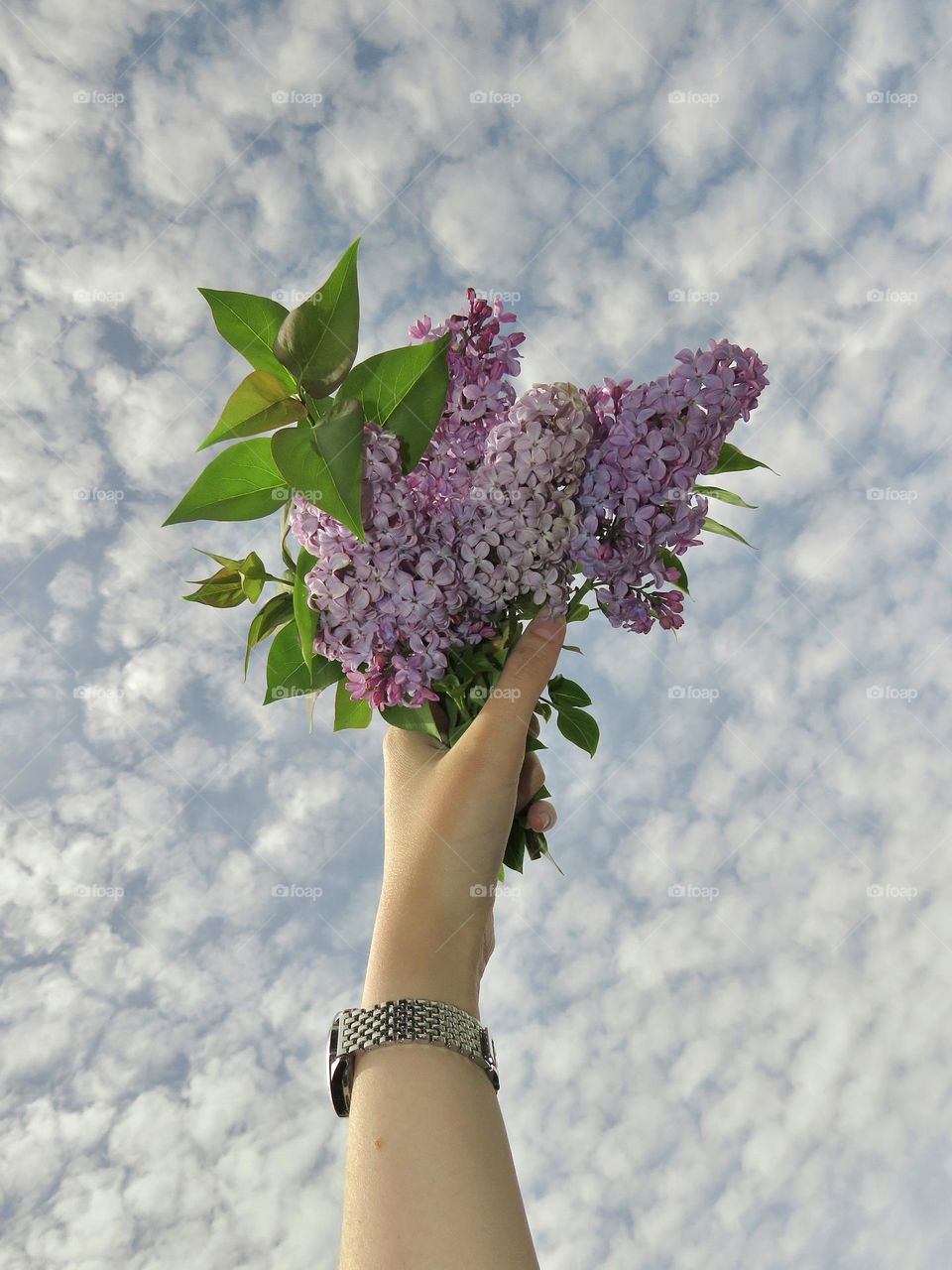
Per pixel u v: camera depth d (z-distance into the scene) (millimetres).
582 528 570
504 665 579
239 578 621
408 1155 346
